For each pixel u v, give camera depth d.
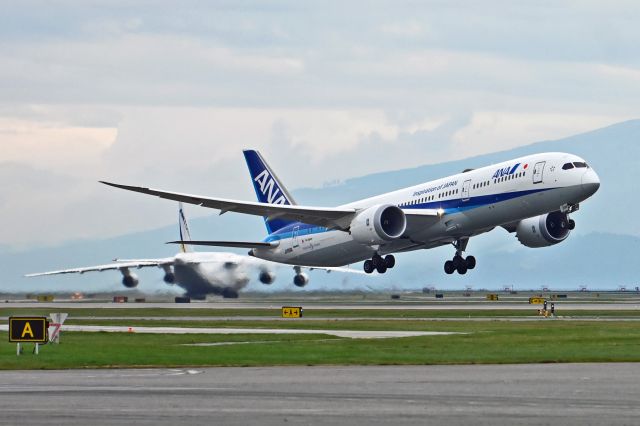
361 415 34.94
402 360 54.34
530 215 97.50
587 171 92.50
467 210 101.75
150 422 33.50
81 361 54.44
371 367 51.25
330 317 104.94
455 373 47.88
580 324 86.38
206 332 80.56
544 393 40.28
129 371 49.84
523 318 99.31
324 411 35.84
